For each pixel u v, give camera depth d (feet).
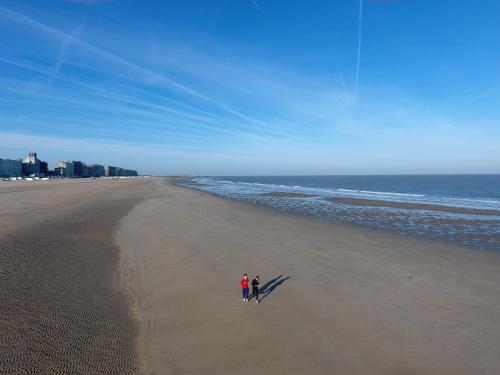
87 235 85.97
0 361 30.40
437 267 61.62
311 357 32.07
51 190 263.90
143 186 361.92
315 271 58.59
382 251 73.41
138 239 82.89
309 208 159.53
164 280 53.52
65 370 29.48
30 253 66.13
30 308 41.55
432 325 38.68
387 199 215.92
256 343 34.58
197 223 107.45
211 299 46.06
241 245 77.61
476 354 32.78
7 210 128.67
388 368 30.42
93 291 48.14
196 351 33.04
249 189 349.00
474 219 123.65
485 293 48.78
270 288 50.39
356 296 47.24
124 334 36.14
